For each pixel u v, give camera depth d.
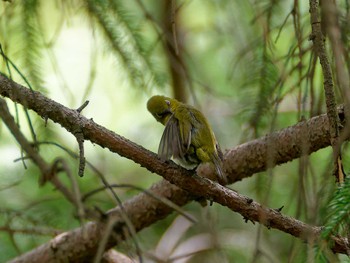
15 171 10.12
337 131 5.79
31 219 8.95
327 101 5.79
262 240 10.10
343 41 6.81
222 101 11.27
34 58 8.03
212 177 8.51
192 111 7.72
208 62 12.00
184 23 12.05
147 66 8.18
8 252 9.31
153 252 9.99
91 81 8.13
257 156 8.05
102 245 4.93
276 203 10.11
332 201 5.46
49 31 11.64
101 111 12.34
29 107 6.55
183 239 11.13
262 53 8.05
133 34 8.05
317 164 9.70
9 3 8.07
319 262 5.70
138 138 12.20
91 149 11.66
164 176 6.79
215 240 8.66
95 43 8.00
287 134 7.69
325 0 5.19
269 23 7.93
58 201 9.52
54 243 8.85
